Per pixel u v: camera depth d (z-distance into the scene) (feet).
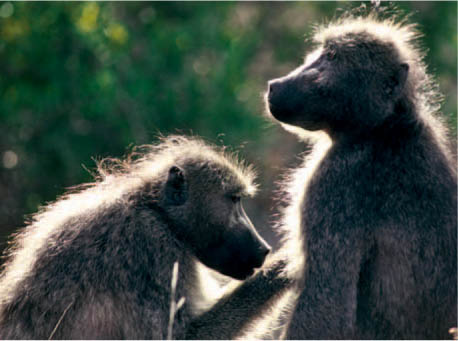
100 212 34.99
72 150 80.53
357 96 33.78
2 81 78.38
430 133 33.63
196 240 36.42
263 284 35.53
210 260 36.65
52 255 34.06
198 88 88.48
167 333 34.12
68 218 35.19
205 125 87.76
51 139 80.23
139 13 89.56
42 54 78.64
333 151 34.06
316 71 34.63
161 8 90.07
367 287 32.96
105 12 82.07
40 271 33.94
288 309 34.86
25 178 79.71
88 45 80.02
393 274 32.40
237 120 89.35
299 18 102.27
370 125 33.63
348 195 32.91
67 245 34.09
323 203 33.17
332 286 32.30
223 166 37.11
